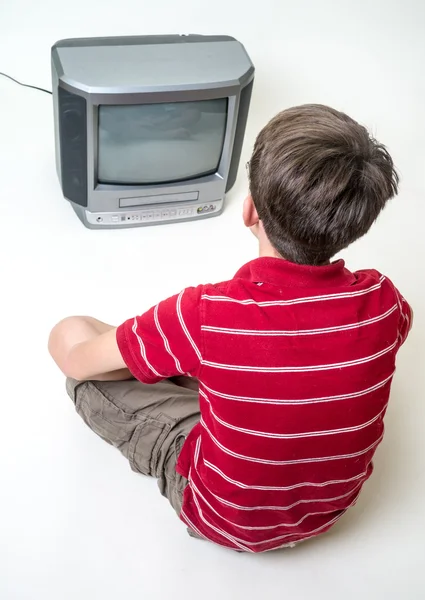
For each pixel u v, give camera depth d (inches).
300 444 42.0
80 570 58.3
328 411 40.9
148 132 75.4
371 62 114.3
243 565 59.6
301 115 40.2
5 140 94.6
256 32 115.5
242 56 77.0
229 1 119.1
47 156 93.6
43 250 82.9
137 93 70.3
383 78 112.1
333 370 40.0
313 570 59.6
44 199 88.4
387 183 40.3
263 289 40.1
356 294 40.8
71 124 73.0
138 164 79.0
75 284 80.0
